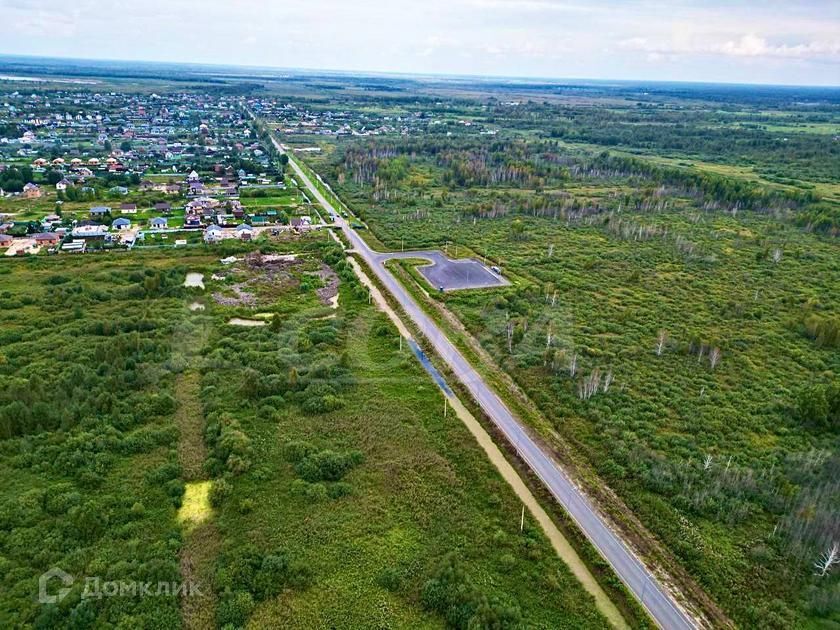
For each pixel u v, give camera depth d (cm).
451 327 11050
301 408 8325
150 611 5134
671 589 5531
